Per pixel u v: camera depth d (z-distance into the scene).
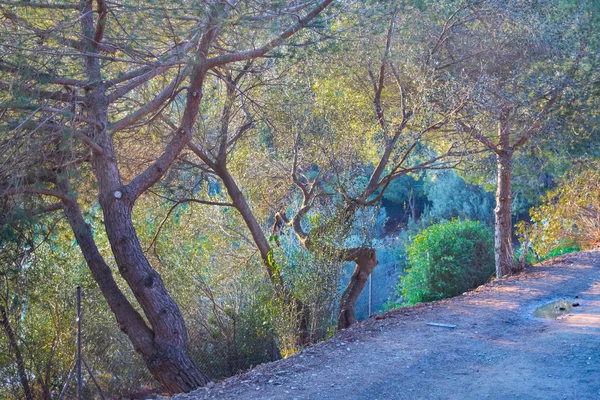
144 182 8.62
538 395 5.25
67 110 7.12
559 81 10.90
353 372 6.25
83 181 8.80
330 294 8.83
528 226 14.57
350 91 11.90
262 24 8.13
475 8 10.67
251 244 14.62
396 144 10.53
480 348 6.96
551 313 8.66
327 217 9.40
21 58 6.70
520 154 13.27
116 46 7.70
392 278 26.41
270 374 6.41
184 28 8.93
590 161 13.91
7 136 6.66
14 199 7.38
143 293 8.27
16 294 10.61
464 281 14.85
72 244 12.58
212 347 13.78
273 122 11.65
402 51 10.62
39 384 12.35
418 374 6.07
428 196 33.72
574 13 11.68
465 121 10.09
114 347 13.25
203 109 11.97
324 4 8.26
